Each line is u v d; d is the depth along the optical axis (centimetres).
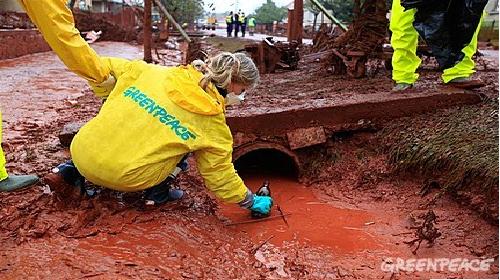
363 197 538
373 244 432
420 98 614
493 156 472
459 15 633
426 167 523
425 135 558
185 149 401
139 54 2170
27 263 333
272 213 491
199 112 399
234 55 406
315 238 441
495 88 688
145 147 397
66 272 326
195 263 362
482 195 452
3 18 2211
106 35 3116
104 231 382
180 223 409
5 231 371
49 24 380
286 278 369
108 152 396
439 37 641
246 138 580
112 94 418
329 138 605
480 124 554
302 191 567
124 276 328
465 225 443
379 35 859
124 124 400
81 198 414
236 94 420
